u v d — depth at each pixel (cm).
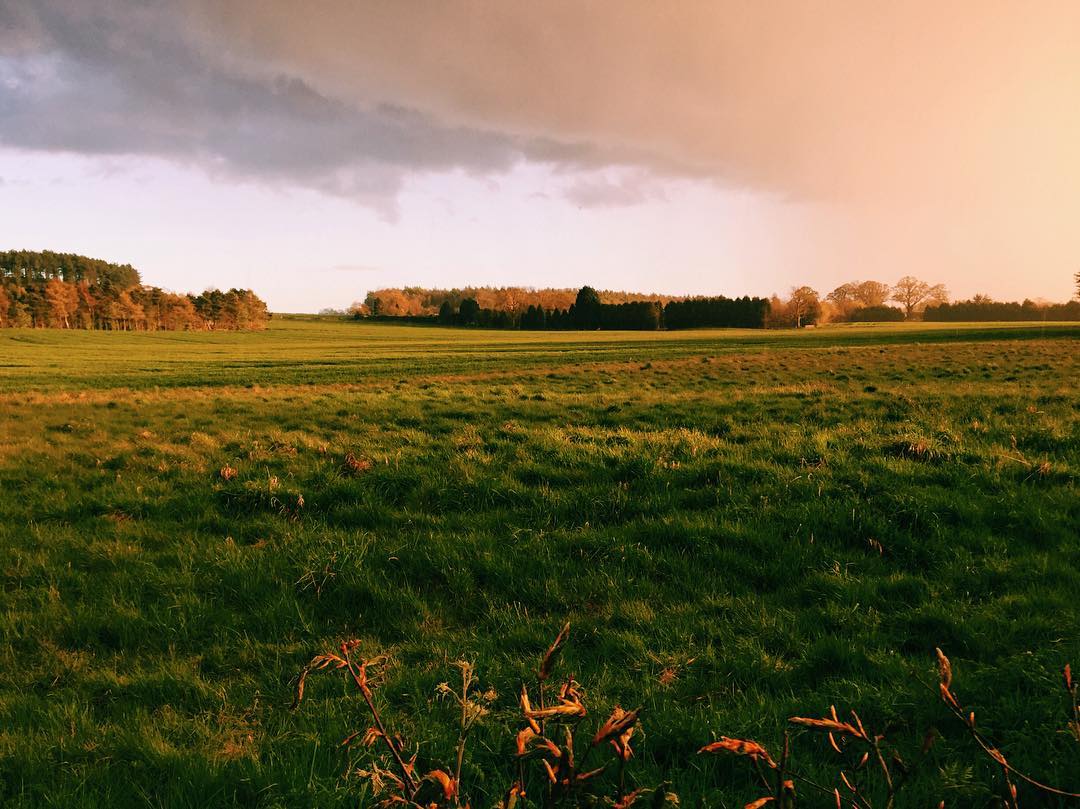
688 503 732
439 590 559
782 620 475
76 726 372
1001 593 504
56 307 12838
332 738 346
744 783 309
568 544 631
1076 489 696
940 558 575
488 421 1355
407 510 750
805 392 1744
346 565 585
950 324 12550
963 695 356
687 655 430
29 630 491
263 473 902
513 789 145
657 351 5256
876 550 596
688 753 329
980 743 142
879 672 395
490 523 701
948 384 2009
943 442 922
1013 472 759
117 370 4216
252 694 407
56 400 2080
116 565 613
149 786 320
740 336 8675
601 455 919
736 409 1423
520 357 4841
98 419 1545
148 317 14512
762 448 936
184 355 6088
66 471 981
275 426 1380
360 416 1482
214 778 318
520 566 587
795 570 562
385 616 516
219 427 1390
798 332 10238
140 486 864
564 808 145
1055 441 902
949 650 427
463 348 6756
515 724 351
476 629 493
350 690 403
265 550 638
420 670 428
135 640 484
